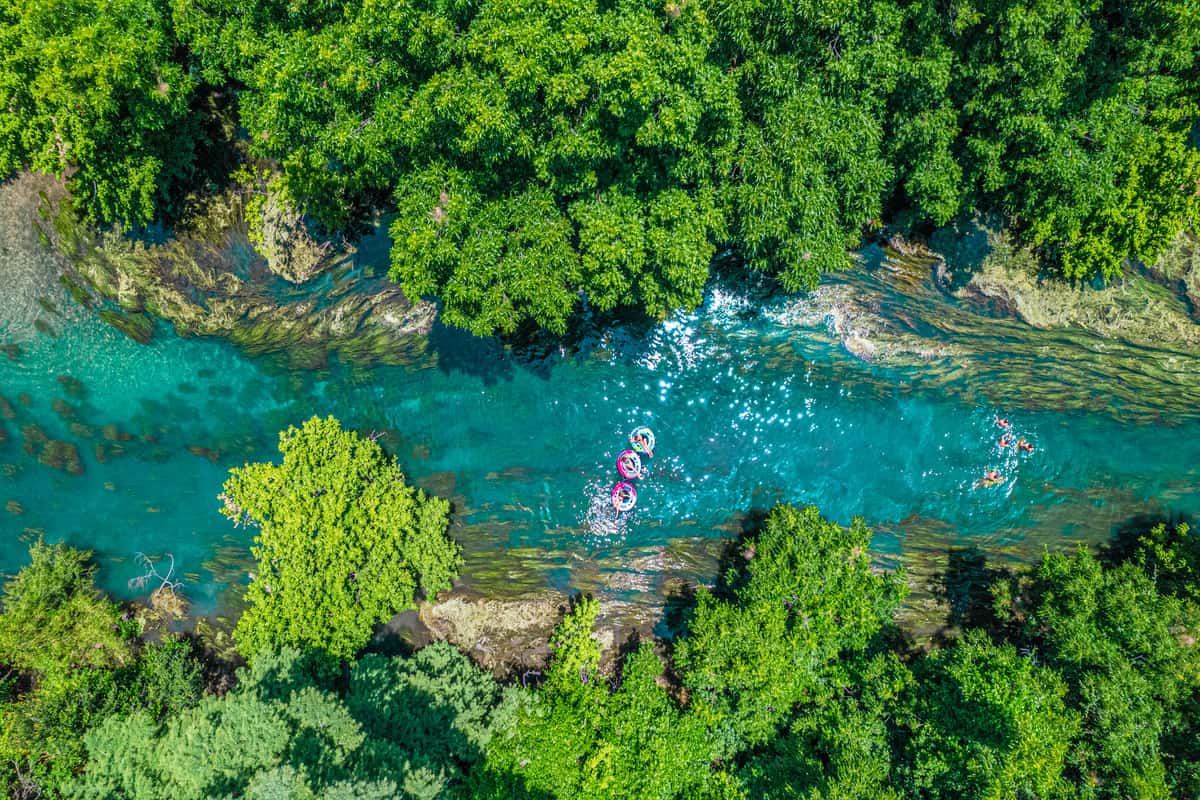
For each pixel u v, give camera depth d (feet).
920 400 97.35
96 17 71.00
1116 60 72.95
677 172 67.36
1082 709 76.02
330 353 97.50
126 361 96.48
